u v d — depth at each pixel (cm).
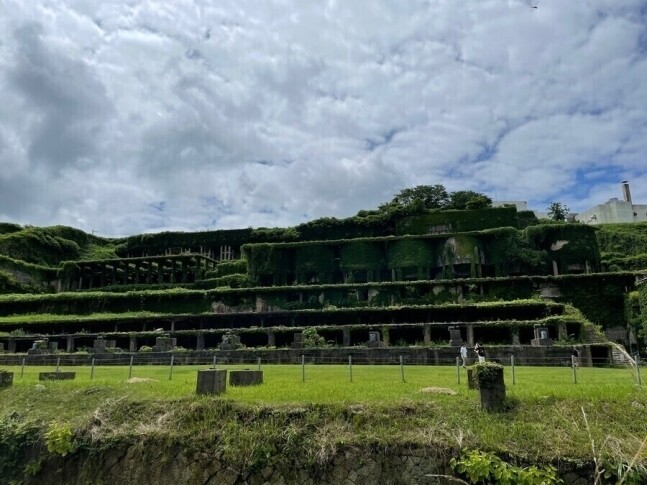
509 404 1455
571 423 1341
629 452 1216
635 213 12512
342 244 8362
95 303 8019
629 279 6222
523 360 3988
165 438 1459
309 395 1678
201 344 5897
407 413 1443
